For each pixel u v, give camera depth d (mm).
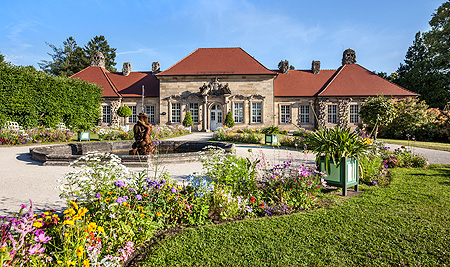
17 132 15562
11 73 17359
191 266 2908
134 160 8609
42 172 7883
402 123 21391
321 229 3818
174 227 3963
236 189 4977
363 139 7344
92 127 24359
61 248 2721
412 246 3309
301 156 11164
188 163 9305
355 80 31656
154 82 33594
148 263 2951
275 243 3416
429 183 6434
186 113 29656
